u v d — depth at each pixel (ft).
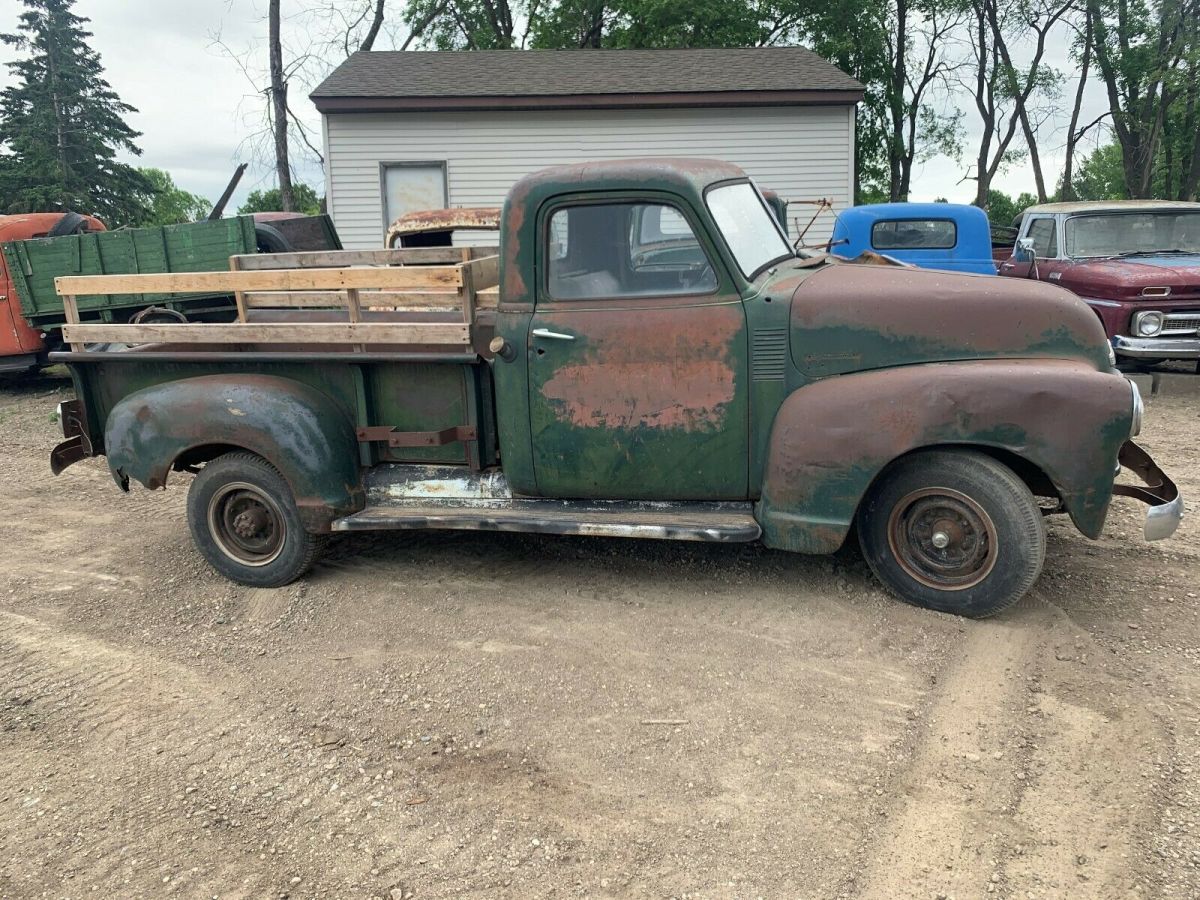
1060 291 12.69
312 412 14.46
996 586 12.25
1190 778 9.27
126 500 21.24
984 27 88.53
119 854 9.07
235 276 14.53
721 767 9.90
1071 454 11.59
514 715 11.12
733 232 13.19
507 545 16.48
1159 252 31.01
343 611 14.28
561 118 50.78
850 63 77.56
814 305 12.59
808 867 8.41
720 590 14.08
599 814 9.30
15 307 33.86
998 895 7.98
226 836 9.27
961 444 12.16
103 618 14.62
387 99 49.44
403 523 14.08
